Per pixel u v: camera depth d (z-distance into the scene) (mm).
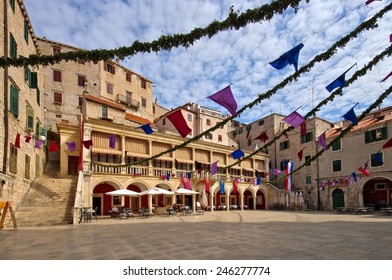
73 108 36594
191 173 30953
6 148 14688
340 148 34000
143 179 27594
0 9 14641
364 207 29453
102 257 7492
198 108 41344
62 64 36625
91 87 38156
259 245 9188
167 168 30656
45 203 18203
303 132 13000
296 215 25375
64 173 24812
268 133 44781
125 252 8141
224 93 7457
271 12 5688
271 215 25562
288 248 8641
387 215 24312
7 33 15203
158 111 50469
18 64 6730
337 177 33906
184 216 24438
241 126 51031
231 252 8070
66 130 25594
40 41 35094
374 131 30875
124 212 22766
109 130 26250
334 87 8016
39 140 19391
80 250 8453
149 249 8578
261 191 41344
